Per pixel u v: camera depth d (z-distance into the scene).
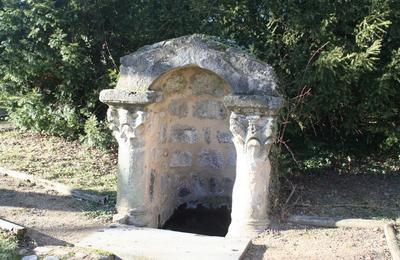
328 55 6.11
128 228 4.79
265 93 4.67
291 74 6.84
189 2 7.15
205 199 6.15
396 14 6.34
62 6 7.42
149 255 4.10
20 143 8.34
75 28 7.54
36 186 6.08
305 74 6.42
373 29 6.14
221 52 4.76
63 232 4.62
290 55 6.72
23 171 6.60
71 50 7.21
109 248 4.24
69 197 5.71
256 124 4.71
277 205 5.46
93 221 4.96
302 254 4.25
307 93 6.32
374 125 7.24
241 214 4.85
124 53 7.96
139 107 4.90
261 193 4.85
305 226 5.04
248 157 4.79
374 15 6.20
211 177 6.12
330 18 6.32
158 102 5.06
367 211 5.52
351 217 5.25
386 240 4.57
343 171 7.43
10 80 8.70
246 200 4.82
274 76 4.72
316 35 6.44
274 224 5.05
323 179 7.03
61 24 7.36
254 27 7.19
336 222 5.03
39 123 8.56
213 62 4.76
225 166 6.02
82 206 5.43
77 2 7.25
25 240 4.33
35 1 7.21
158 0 7.41
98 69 7.94
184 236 4.60
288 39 6.73
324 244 4.50
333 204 5.77
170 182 5.97
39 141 8.52
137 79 4.92
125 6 7.56
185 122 5.89
